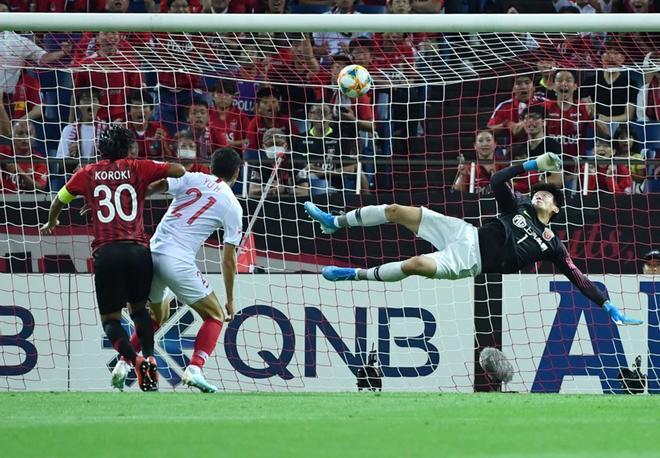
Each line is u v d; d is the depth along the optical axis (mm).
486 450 18766
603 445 19531
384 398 30359
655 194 38844
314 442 19766
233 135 47250
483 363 37344
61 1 51812
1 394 31641
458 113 50125
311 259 39375
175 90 45500
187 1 52031
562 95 46938
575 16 37156
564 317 38125
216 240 39344
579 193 39281
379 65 47344
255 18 37156
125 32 40875
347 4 51875
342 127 47406
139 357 29562
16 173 39969
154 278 31328
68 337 37969
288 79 47562
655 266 38594
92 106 44438
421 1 51812
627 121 44906
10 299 38062
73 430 21609
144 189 30438
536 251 32438
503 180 32344
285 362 38031
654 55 46750
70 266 39312
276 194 45281
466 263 32531
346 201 39969
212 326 31438
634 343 38094
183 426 22219
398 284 38250
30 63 46688
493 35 46156
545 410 26188
